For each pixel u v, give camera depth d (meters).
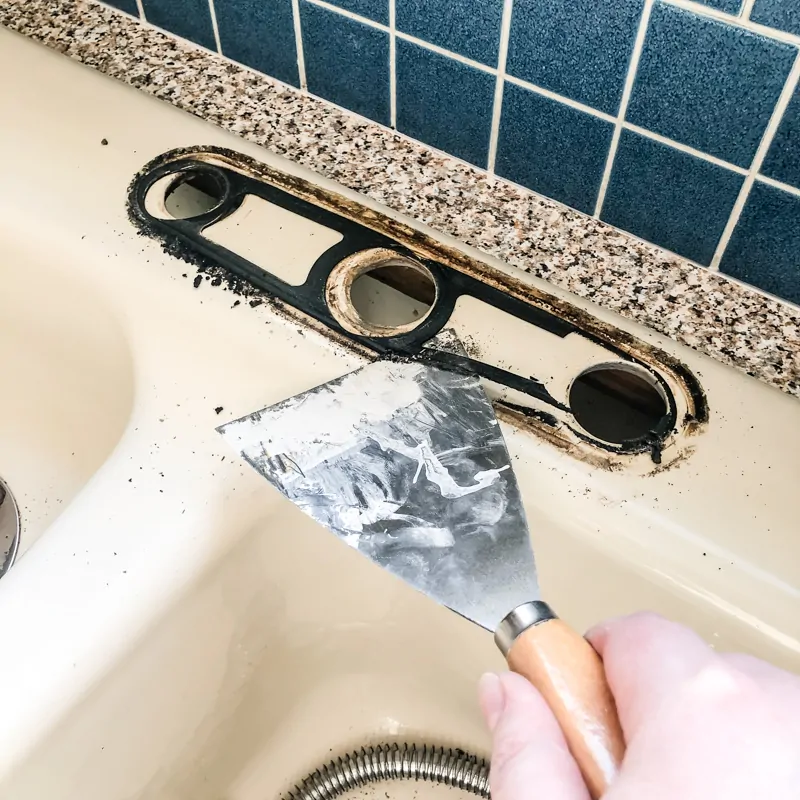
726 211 0.44
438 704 0.58
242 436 0.42
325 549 0.49
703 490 0.41
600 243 0.49
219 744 0.52
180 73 0.59
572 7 0.41
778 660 0.38
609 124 0.44
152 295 0.49
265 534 0.45
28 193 0.53
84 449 0.61
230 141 0.55
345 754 0.58
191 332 0.48
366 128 0.55
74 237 0.51
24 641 0.37
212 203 0.57
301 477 0.41
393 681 0.59
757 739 0.26
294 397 0.43
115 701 0.41
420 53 0.48
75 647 0.38
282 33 0.53
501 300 0.48
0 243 0.53
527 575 0.37
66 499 0.61
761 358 0.45
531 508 0.42
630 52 0.41
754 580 0.39
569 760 0.29
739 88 0.39
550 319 0.47
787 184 0.41
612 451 0.43
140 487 0.42
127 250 0.50
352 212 0.51
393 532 0.39
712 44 0.38
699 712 0.27
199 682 0.47
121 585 0.39
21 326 0.59
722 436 0.43
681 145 0.43
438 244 0.50
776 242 0.44
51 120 0.57
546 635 0.32
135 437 0.44
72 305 0.53
